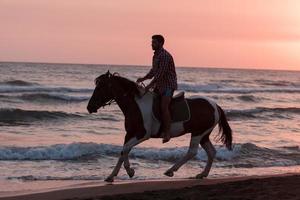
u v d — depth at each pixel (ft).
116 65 609.83
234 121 104.68
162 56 36.70
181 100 38.55
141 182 37.99
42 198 31.76
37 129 78.13
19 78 213.46
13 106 113.39
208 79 303.48
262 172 49.03
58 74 265.13
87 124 86.89
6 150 51.83
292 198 30.42
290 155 60.44
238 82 288.51
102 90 37.32
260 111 125.80
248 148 61.21
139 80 37.55
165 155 53.88
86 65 536.01
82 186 36.06
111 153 54.95
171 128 38.09
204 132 39.32
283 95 206.80
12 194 33.30
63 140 65.62
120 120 94.38
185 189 34.32
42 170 45.42
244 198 30.40
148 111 37.14
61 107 116.16
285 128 94.89
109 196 31.76
